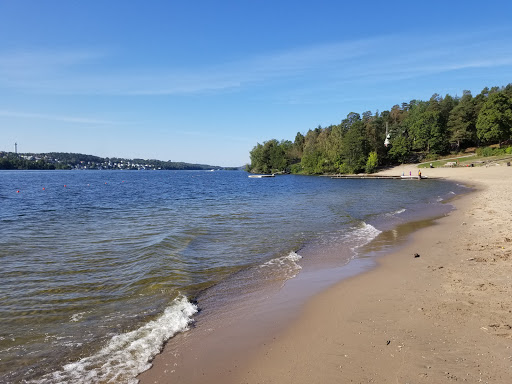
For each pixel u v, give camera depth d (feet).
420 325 18.86
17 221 63.41
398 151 293.64
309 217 62.44
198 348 17.51
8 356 16.79
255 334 18.98
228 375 15.05
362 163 288.71
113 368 15.72
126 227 54.60
